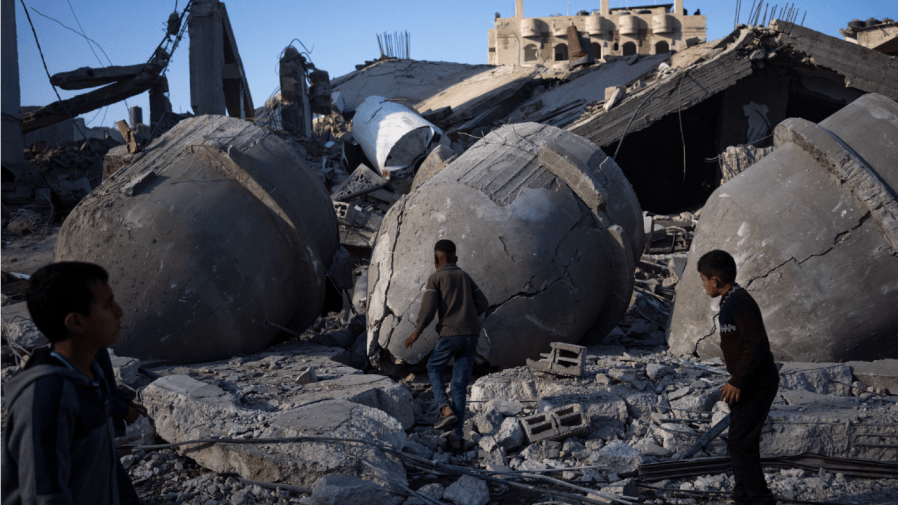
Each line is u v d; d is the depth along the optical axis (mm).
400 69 31016
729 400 3195
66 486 1774
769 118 16094
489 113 21469
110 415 2049
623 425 4445
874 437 3959
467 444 4273
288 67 20266
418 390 5668
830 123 5953
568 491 3691
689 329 6145
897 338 5309
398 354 5781
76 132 27281
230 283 5984
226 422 4012
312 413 4109
